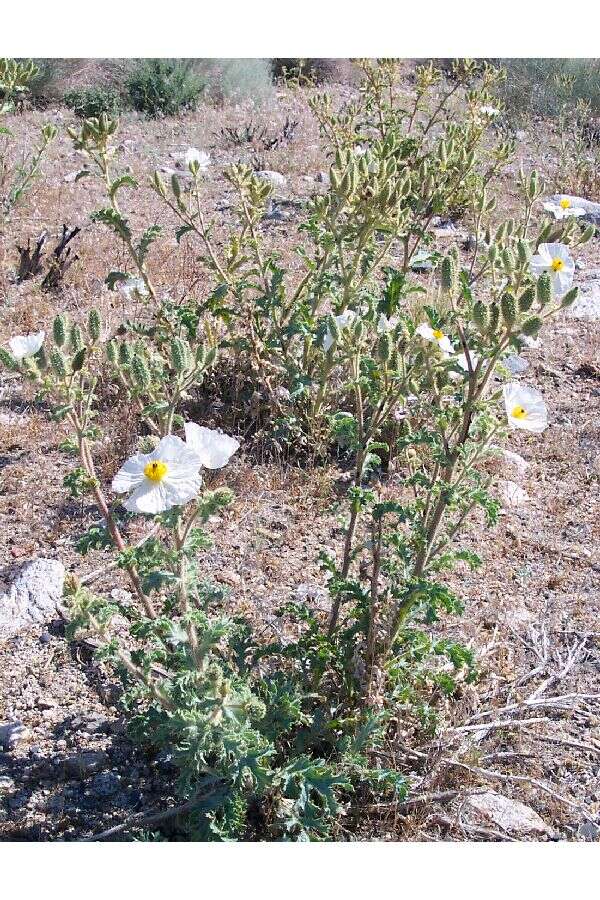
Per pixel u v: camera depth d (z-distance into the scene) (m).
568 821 1.41
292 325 2.11
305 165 4.29
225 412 2.19
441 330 1.48
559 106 5.32
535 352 2.66
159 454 1.19
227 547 1.85
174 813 1.33
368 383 1.42
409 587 1.36
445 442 1.34
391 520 1.88
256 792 1.30
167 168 4.16
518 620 1.73
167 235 3.33
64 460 2.07
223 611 1.63
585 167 4.21
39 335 1.29
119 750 1.45
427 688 1.53
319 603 1.71
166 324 2.15
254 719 1.32
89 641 1.60
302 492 2.00
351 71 6.39
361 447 1.44
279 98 5.77
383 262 2.88
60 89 5.32
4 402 2.26
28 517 1.91
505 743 1.51
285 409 2.16
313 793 1.37
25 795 1.39
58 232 3.30
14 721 1.48
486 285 2.42
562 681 1.61
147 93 5.35
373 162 1.96
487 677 1.59
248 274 2.16
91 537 1.33
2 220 3.22
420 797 1.38
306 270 2.95
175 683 1.24
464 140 2.47
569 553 1.90
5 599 1.67
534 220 3.50
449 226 3.46
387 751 1.42
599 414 2.36
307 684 1.47
